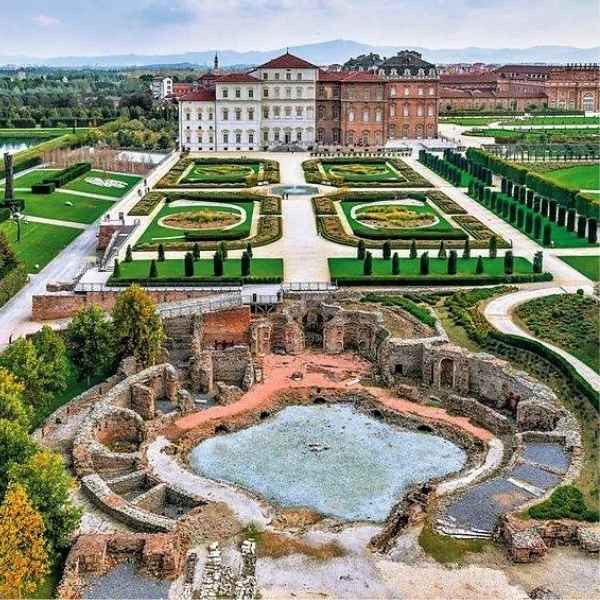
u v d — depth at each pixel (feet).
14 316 411.54
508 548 214.07
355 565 210.18
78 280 439.63
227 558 213.66
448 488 249.34
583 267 472.44
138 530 224.94
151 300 346.54
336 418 315.37
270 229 549.13
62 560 208.85
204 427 303.48
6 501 193.77
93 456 262.67
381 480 268.00
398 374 345.31
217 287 428.97
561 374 324.39
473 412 311.27
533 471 253.24
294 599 197.16
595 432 277.85
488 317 388.16
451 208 622.54
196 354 341.82
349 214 605.31
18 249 524.93
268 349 380.99
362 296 416.67
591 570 206.80
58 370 303.27
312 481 267.59
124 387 307.17
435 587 201.36
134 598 196.44
